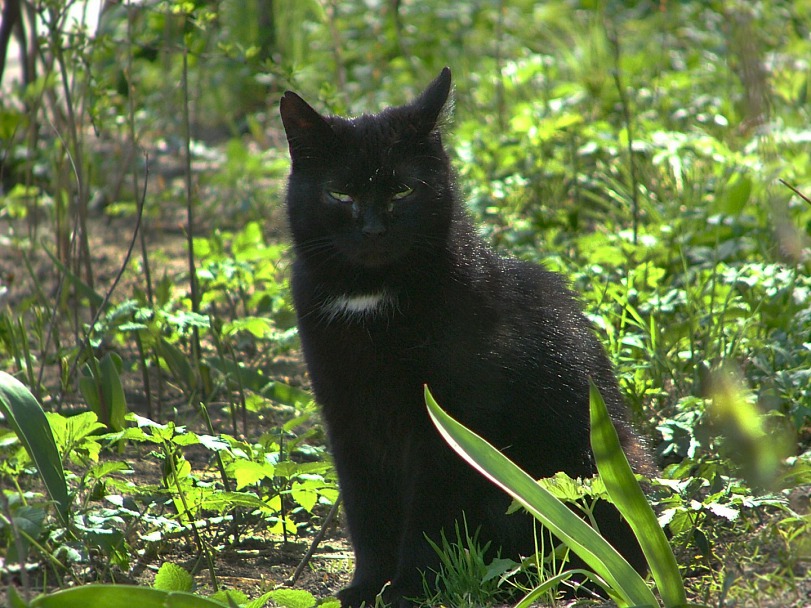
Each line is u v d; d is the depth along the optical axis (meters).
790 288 6.69
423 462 5.18
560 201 9.41
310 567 5.41
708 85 11.62
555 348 5.46
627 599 3.80
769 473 4.69
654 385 6.54
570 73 12.48
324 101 7.84
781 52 11.50
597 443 3.93
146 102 11.95
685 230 8.20
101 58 8.53
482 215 8.53
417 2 14.77
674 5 13.98
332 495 5.62
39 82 9.09
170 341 7.82
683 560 4.91
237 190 10.70
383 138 5.32
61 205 8.83
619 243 7.81
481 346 5.12
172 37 10.23
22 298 8.67
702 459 5.34
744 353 6.49
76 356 6.95
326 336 5.30
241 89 13.41
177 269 9.48
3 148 10.31
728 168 9.00
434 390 5.11
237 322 6.92
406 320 5.12
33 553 4.63
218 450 5.15
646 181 9.31
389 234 5.14
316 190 5.39
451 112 6.03
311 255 5.45
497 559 4.65
